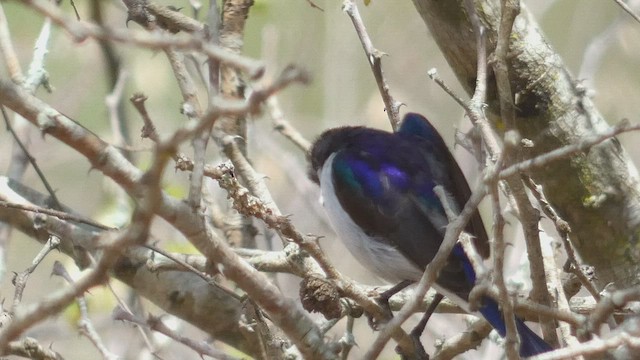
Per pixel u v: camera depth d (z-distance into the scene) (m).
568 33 14.61
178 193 9.59
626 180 8.05
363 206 8.33
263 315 7.32
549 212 6.61
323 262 6.35
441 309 8.63
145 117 5.22
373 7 14.21
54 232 7.73
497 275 5.32
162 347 8.95
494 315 6.99
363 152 8.53
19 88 4.67
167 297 8.05
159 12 8.05
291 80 3.88
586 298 7.91
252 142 11.10
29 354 7.02
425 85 13.91
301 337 5.93
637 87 13.56
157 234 10.48
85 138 4.70
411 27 14.12
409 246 8.18
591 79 10.88
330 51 13.09
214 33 6.53
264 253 7.90
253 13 10.87
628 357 5.71
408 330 10.04
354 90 12.88
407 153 8.48
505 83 6.29
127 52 13.19
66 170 13.52
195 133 4.23
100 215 9.88
